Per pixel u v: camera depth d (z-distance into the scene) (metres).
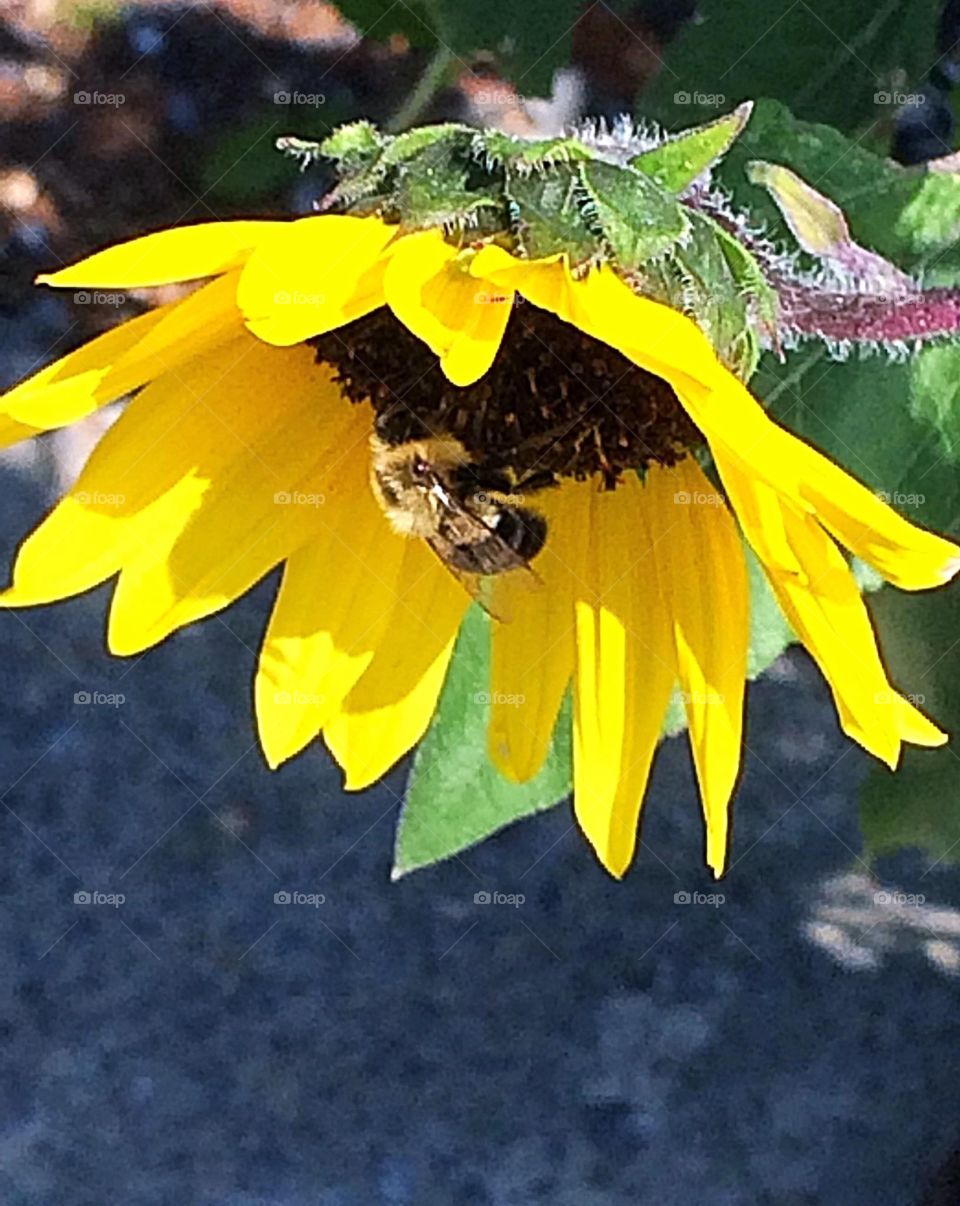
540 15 0.22
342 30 0.27
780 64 0.21
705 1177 0.29
